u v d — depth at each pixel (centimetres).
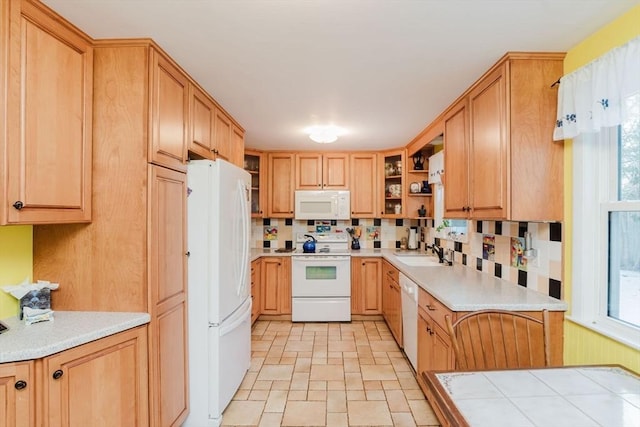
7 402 113
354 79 202
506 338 174
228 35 153
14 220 122
